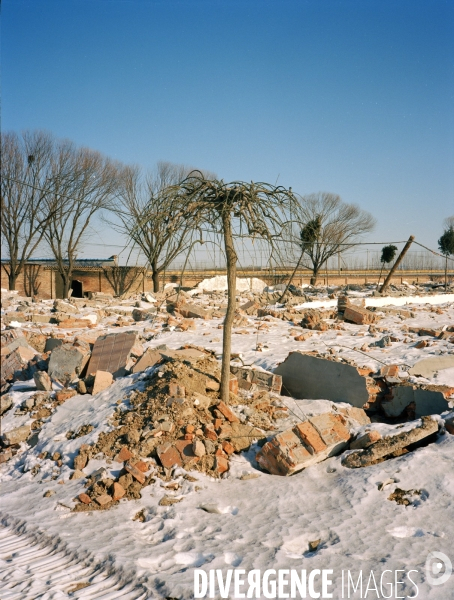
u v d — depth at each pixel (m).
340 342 18.66
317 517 7.48
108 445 9.46
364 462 8.94
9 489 9.05
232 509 7.86
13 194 37.53
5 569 6.45
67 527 7.47
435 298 34.94
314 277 49.34
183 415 9.71
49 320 23.12
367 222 52.56
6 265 41.94
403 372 13.71
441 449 9.05
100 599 5.72
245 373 12.16
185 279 46.53
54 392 12.22
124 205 37.91
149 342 18.56
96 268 45.12
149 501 8.08
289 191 9.60
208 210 9.54
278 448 8.95
